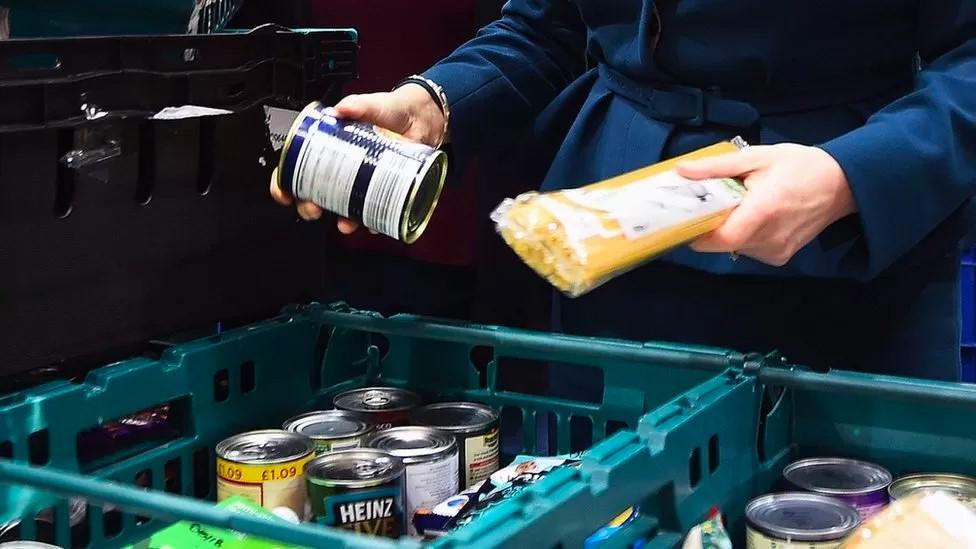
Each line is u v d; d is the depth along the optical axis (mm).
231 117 1156
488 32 1376
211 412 1151
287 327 1238
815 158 923
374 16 1810
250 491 1014
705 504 944
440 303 2014
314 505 964
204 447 1146
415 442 1086
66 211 1011
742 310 1172
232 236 1195
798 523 908
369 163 989
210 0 1172
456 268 1999
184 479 1126
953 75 1005
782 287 1156
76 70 977
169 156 1101
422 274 1995
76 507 1011
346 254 1986
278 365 1229
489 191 1810
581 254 804
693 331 1198
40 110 954
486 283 1927
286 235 1266
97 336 1063
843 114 1120
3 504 929
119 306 1081
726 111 1118
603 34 1208
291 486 1025
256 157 1198
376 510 961
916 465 1033
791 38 1076
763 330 1171
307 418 1158
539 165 1717
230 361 1168
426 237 1916
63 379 1064
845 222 993
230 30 1336
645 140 1160
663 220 842
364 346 1328
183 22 1149
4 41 917
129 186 1069
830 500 943
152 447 1108
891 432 1042
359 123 1027
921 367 1156
